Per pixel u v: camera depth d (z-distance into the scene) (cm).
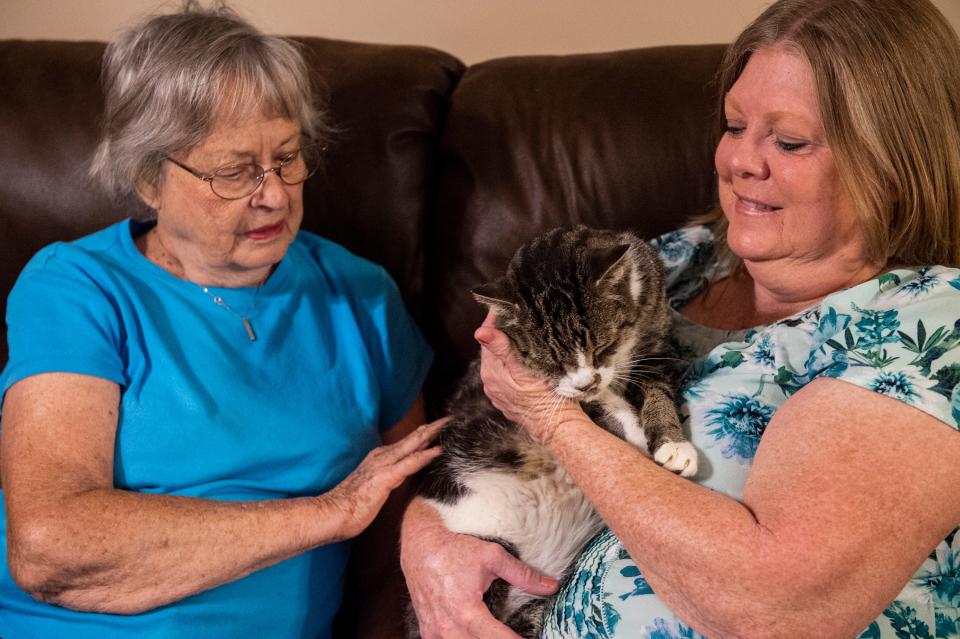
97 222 216
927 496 115
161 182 166
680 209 202
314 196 214
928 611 129
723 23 260
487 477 174
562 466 158
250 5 274
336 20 275
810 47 132
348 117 212
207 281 178
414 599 166
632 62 212
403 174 211
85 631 157
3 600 165
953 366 120
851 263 144
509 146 208
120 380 165
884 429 118
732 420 141
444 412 207
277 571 170
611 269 164
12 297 174
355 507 167
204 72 155
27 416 157
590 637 143
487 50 273
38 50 224
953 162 134
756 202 143
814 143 135
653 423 146
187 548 153
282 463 176
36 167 215
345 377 189
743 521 120
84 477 153
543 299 164
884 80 129
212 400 170
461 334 212
